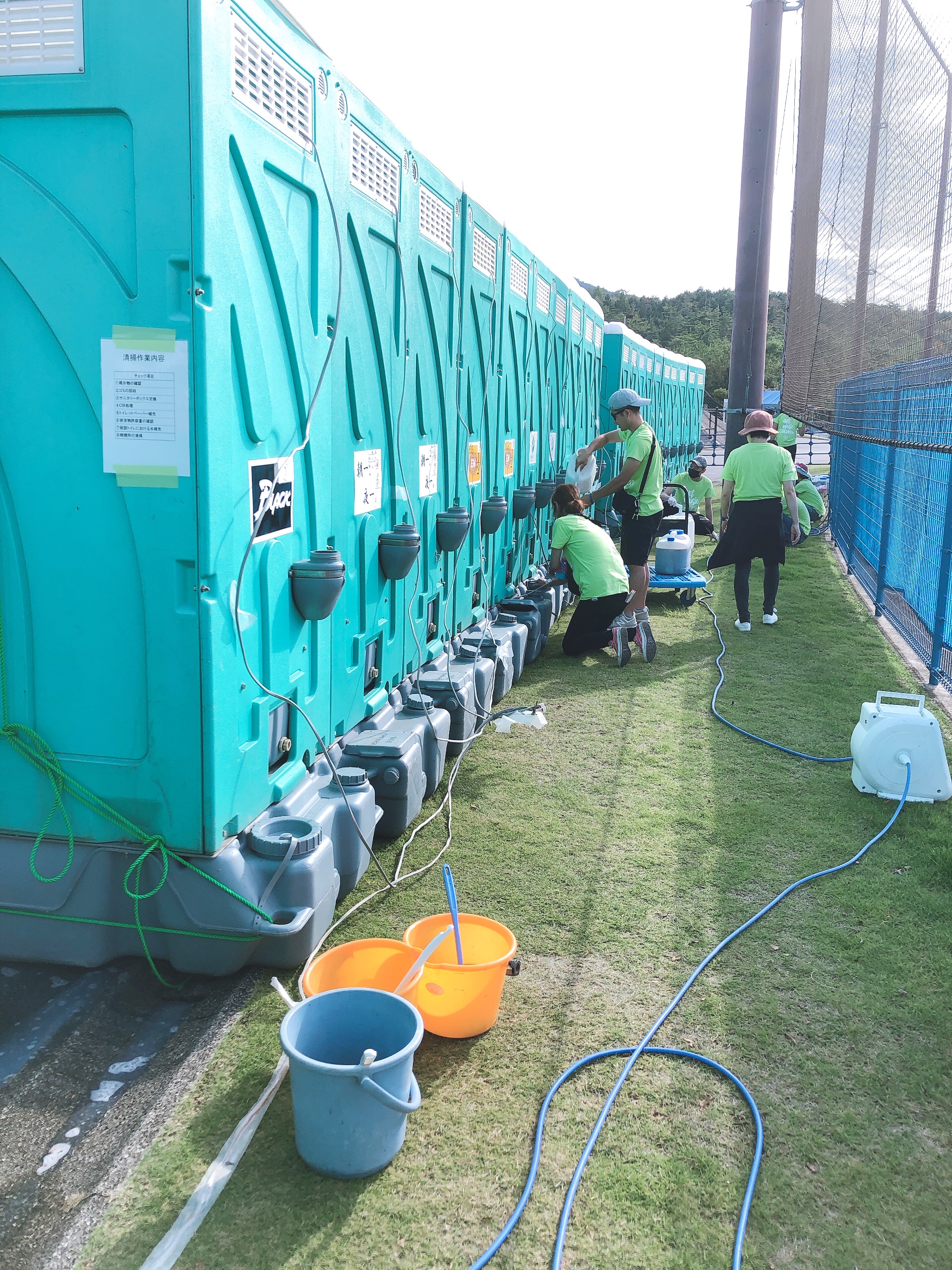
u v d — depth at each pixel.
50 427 2.81
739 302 12.39
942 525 6.98
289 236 3.15
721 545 8.38
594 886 3.77
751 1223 2.19
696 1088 2.63
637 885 3.79
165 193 2.61
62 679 2.94
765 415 8.16
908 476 8.33
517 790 4.77
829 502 15.96
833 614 9.20
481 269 5.91
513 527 7.59
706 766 5.12
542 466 8.53
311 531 3.53
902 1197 2.28
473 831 4.27
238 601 2.98
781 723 5.84
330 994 2.43
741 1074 2.69
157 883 2.98
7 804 3.07
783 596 10.12
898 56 7.90
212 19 2.57
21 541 2.89
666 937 3.40
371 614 4.30
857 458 11.33
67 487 2.83
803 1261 2.10
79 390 2.78
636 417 7.52
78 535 2.85
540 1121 2.46
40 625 2.92
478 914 3.54
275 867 3.03
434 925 3.05
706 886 3.79
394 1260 2.07
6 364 2.80
